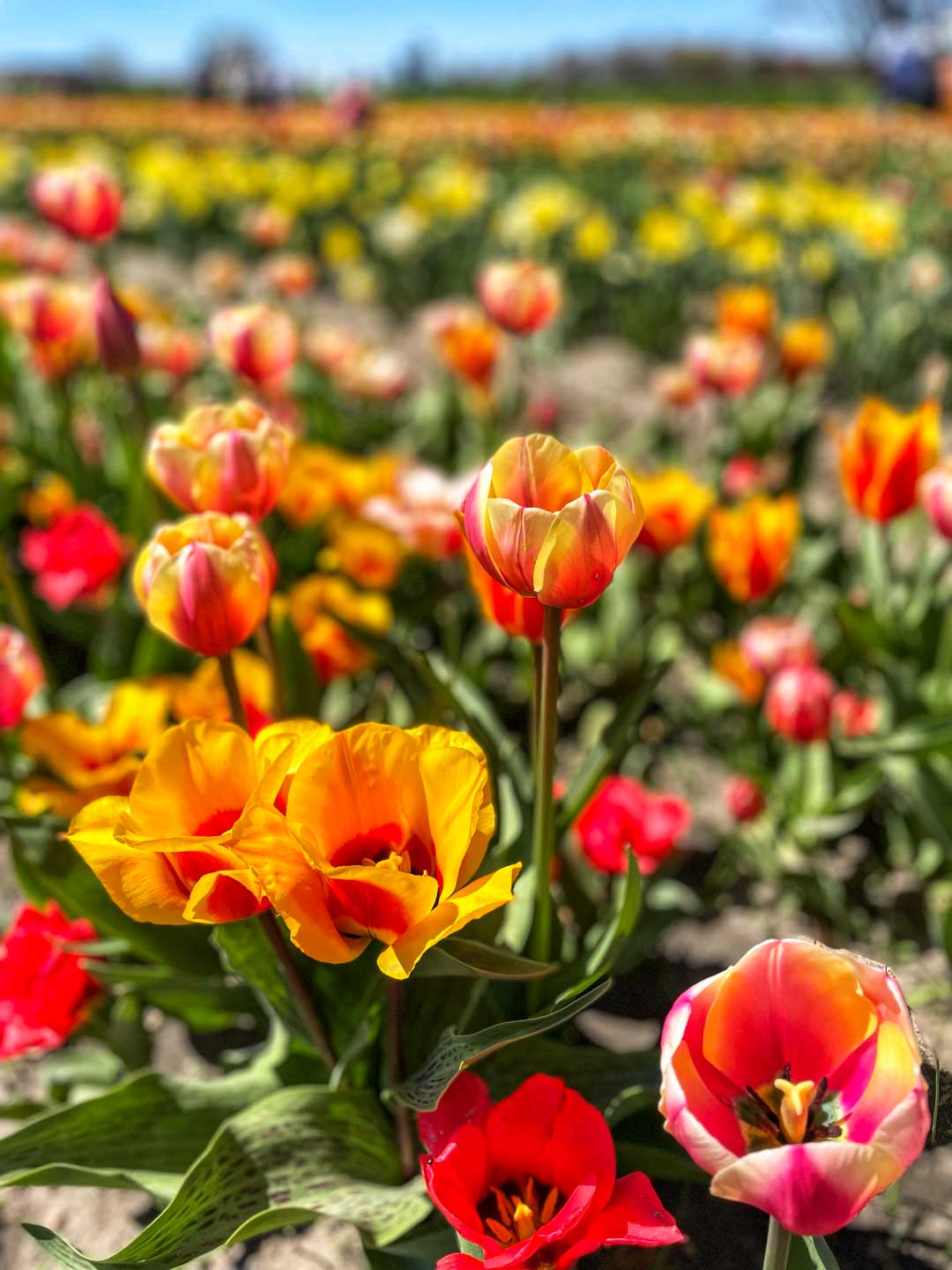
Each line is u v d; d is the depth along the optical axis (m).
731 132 4.91
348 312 2.84
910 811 0.78
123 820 0.35
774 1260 0.35
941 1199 0.57
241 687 0.62
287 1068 0.52
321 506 0.90
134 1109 0.49
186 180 3.12
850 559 1.03
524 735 0.97
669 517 0.83
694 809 0.90
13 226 1.58
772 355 1.56
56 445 1.15
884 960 0.73
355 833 0.35
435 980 0.50
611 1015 0.68
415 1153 0.48
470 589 1.01
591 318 2.62
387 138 4.93
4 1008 0.55
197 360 1.29
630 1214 0.37
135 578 0.45
